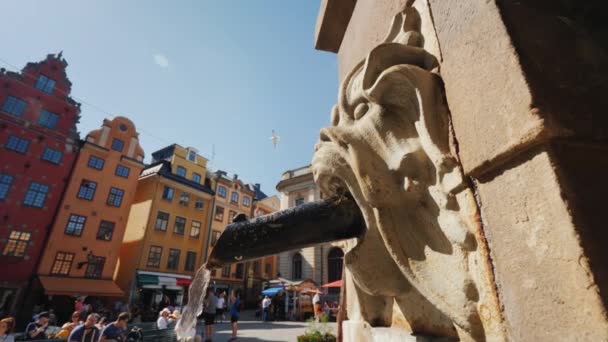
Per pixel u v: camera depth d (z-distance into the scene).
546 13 0.62
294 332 11.44
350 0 1.86
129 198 20.00
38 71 17.73
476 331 0.61
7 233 15.14
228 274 26.81
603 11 0.65
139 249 20.48
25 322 14.72
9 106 16.39
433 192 0.72
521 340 0.49
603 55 0.58
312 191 21.81
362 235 0.93
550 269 0.45
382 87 0.79
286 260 21.98
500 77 0.56
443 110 0.74
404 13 1.02
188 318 1.30
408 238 0.76
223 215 26.92
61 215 16.95
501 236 0.55
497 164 0.56
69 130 18.17
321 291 19.52
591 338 0.39
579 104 0.51
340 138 0.88
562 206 0.44
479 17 0.63
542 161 0.48
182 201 23.81
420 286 0.70
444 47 0.75
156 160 27.66
